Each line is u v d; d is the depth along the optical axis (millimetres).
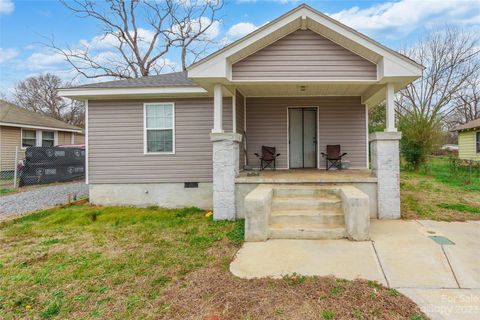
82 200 8055
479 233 4406
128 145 7617
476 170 11586
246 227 4363
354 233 4191
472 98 23641
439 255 3547
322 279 3010
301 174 6902
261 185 5742
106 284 3133
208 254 3908
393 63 5125
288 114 8672
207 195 7527
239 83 5762
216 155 5773
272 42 5547
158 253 4012
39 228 5477
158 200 7605
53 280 3258
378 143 5500
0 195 9258
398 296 2664
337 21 5121
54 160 12445
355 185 5605
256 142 8648
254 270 3291
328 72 5500
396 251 3703
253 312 2484
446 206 6164
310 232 4371
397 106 19422
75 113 31484
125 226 5559
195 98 7543
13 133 14148
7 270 3559
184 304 2662
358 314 2410
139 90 7250
